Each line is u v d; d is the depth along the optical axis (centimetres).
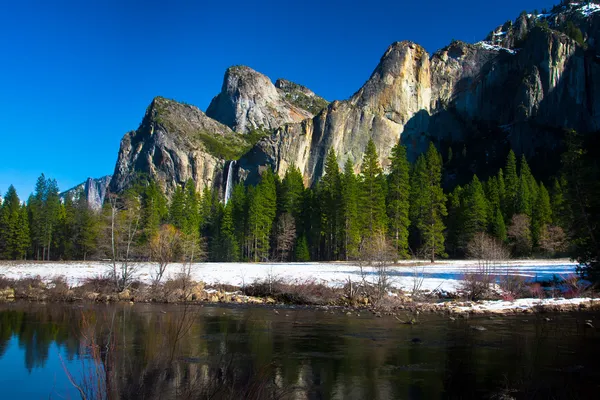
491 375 1142
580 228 3066
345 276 3447
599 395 956
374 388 1059
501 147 14025
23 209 8206
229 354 1375
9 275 3694
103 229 3269
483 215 6525
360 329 1820
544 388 1013
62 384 1112
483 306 2352
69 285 3144
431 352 1408
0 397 1038
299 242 7012
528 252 6375
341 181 7019
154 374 852
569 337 1573
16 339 1636
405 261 5453
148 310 2284
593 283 2912
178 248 4338
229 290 3008
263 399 805
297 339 1620
